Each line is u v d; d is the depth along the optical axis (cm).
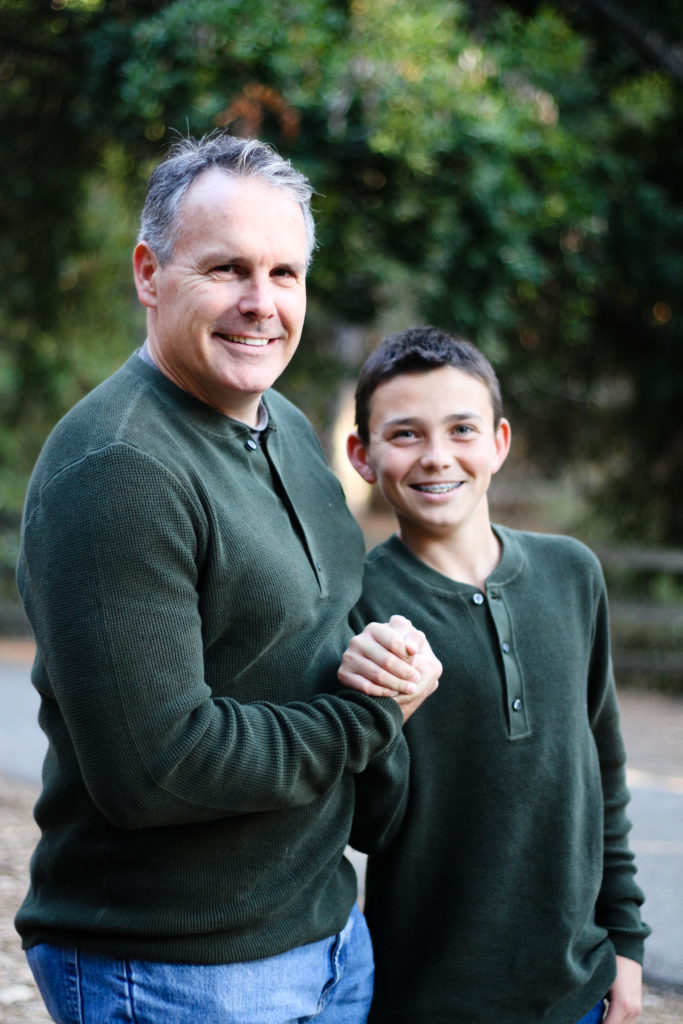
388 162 620
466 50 658
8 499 1062
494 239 652
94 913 157
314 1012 168
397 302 695
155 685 145
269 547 161
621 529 917
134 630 144
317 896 167
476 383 195
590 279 734
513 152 652
